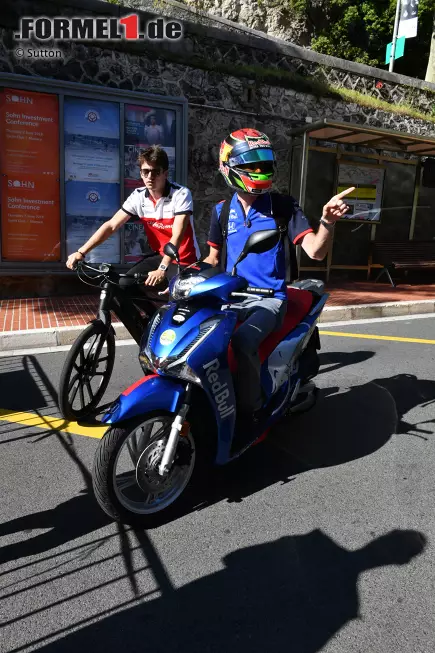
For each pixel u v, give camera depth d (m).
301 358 3.79
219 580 2.41
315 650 2.02
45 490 3.16
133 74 8.90
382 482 3.24
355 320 7.83
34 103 8.12
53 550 2.62
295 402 3.86
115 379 5.03
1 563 2.52
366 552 2.59
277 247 3.23
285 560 2.54
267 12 21.97
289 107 10.47
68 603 2.27
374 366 5.45
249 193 3.12
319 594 2.32
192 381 2.73
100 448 2.65
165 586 2.37
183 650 2.03
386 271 10.91
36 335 6.15
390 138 10.12
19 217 8.32
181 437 2.86
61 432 3.95
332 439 3.83
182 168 9.30
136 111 8.83
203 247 10.07
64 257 8.66
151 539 2.70
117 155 8.80
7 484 3.21
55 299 8.45
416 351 6.03
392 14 24.16
